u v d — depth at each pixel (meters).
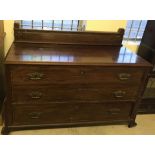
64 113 1.86
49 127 1.93
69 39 1.95
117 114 2.01
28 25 2.02
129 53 1.97
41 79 1.62
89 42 2.02
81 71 1.66
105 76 1.74
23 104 1.70
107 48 2.04
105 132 2.01
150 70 1.91
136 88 1.90
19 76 1.57
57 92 1.72
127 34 2.32
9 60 1.49
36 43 1.89
